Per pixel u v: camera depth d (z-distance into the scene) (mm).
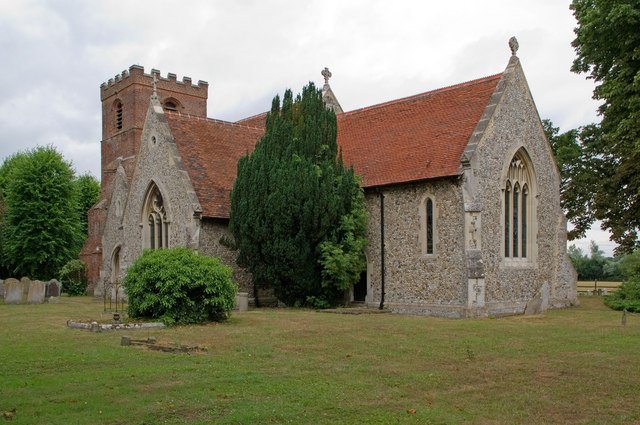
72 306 27953
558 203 28250
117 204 38844
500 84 24984
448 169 23203
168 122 29062
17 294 29828
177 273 18328
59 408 8711
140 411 8602
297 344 14594
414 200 24484
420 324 19031
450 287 22984
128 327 17078
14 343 14570
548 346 14508
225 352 13398
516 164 25844
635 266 32125
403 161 25672
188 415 8469
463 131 24656
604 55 28219
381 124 29516
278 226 23984
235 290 19766
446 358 12914
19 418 8227
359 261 25297
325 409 8867
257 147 26172
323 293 25203
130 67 45625
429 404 9266
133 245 31000
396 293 24859
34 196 46125
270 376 10898
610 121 28391
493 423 8422
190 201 26141
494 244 23891
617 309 26062
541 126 27266
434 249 23625
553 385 10539
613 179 28438
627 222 29219
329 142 26359
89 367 11562
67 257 47656
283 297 25656
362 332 16859
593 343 14961
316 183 24047
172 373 10992
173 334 16156
